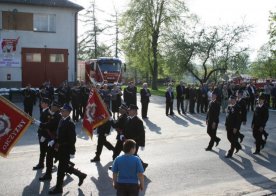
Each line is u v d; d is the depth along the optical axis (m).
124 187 6.16
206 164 11.72
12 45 31.70
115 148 11.14
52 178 9.92
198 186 9.49
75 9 33.38
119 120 11.02
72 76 33.84
